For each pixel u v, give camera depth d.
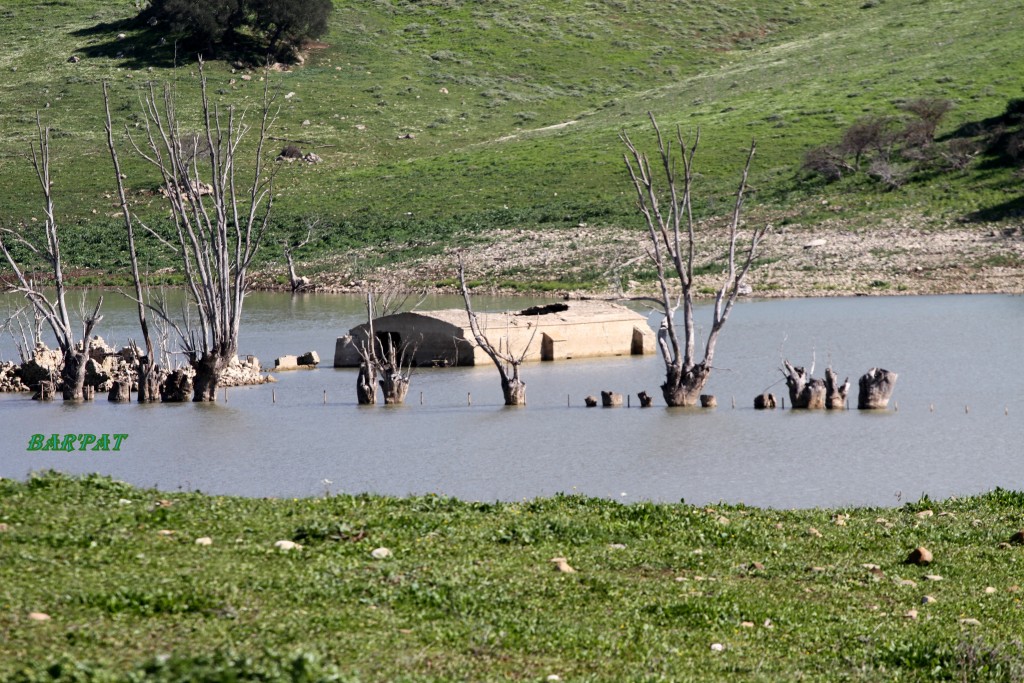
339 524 53.41
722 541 57.72
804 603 48.88
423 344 159.88
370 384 130.12
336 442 107.06
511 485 87.44
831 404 122.88
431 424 116.12
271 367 164.38
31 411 129.00
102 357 151.62
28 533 48.34
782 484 86.69
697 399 126.25
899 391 134.38
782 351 171.12
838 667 42.34
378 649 38.78
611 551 54.31
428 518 57.00
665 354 125.56
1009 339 178.62
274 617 40.44
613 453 99.81
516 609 44.88
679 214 127.25
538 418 118.69
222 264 138.75
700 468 93.19
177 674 32.56
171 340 191.12
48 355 150.38
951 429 109.31
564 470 93.00
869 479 88.38
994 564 56.03
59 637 36.50
